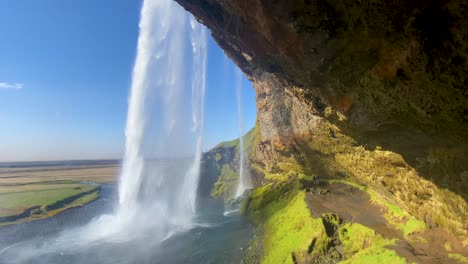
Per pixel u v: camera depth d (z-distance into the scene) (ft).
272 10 39.22
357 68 41.45
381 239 66.54
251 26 48.11
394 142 55.98
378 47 35.35
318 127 93.35
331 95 53.52
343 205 96.78
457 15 24.73
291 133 128.06
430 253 55.36
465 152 44.01
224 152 279.28
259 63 62.95
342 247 73.51
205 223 124.16
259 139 202.28
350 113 55.01
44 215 141.59
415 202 66.59
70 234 111.96
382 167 70.90
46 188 222.89
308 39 40.91
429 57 30.17
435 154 50.98
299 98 67.62
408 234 65.21
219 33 72.02
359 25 34.42
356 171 92.63
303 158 135.13
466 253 51.55
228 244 96.02
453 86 30.81
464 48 26.17
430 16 27.30
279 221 102.83
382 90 41.37
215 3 50.70
